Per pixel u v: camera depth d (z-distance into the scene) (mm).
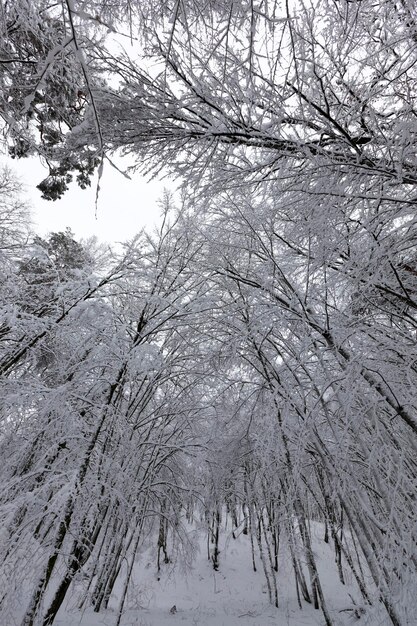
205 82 2371
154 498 9258
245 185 2895
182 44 2336
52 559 4523
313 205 2754
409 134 2236
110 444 6328
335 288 3764
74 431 5414
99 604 7879
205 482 8984
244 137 2512
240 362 6172
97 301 5727
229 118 2387
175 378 7938
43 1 2762
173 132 2516
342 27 2582
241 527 18453
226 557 15195
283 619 9805
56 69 2818
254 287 4715
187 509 9188
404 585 3170
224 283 5609
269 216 3736
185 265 6844
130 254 6496
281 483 7621
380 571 3512
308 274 3828
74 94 3605
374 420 3580
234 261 5445
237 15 2240
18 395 4863
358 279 3105
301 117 2430
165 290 7156
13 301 5535
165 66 2170
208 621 9602
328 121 2402
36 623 4375
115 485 5766
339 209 2727
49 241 8328
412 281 3469
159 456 8383
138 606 8336
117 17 2566
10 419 5113
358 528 4117
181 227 6738
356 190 2564
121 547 7305
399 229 2633
